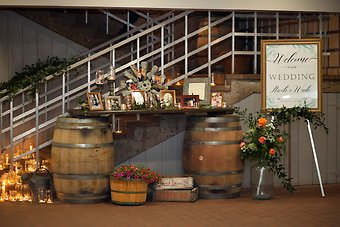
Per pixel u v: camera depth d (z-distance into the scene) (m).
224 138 6.58
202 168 6.59
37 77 7.08
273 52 6.98
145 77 6.82
